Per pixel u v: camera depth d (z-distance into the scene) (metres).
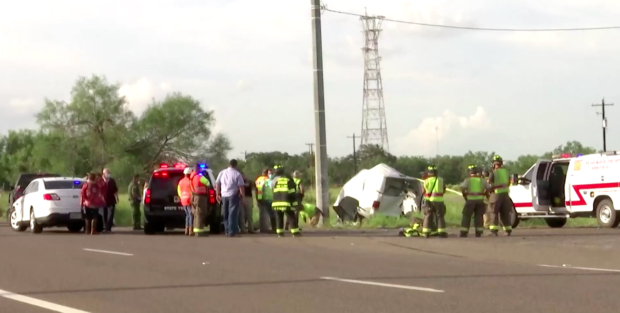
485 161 124.25
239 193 32.09
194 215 32.72
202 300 15.11
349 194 43.88
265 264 21.30
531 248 25.16
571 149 99.69
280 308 14.19
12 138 151.00
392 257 23.50
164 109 102.00
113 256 23.47
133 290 16.42
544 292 15.97
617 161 35.94
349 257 23.38
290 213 31.64
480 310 13.88
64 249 25.97
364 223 41.16
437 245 26.72
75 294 15.92
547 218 40.50
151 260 22.28
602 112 88.81
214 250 25.52
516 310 13.85
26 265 21.05
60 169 98.00
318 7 40.22
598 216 36.72
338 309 14.05
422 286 16.91
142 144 102.44
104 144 99.50
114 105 100.12
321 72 40.38
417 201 43.47
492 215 30.17
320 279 18.11
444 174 125.56
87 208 34.69
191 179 32.75
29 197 37.12
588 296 15.41
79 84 100.12
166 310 14.05
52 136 99.00
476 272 19.56
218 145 105.62
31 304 14.75
